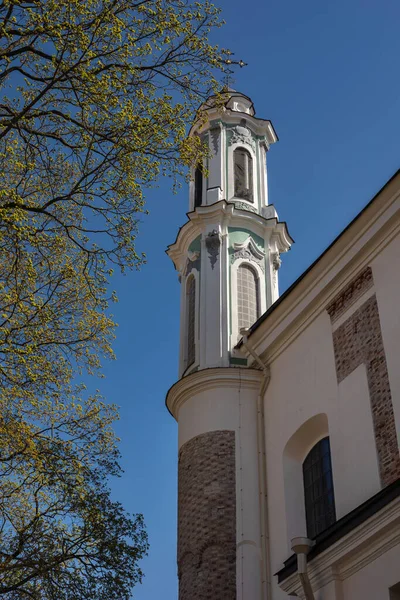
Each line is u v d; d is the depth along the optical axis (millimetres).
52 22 14570
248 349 23078
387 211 18250
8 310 15688
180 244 27609
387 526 14508
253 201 28172
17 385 15266
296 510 19969
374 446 16984
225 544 20500
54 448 15922
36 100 14445
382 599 14648
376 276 18516
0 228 14461
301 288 20938
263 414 22219
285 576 17094
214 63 16156
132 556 15828
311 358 20500
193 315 26094
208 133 29266
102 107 15125
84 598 15117
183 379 23469
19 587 15062
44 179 16203
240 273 26172
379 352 17688
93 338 17078
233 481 21406
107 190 15219
